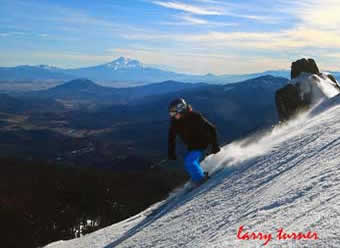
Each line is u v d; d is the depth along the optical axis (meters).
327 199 3.40
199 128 7.59
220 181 7.53
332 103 13.25
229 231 3.96
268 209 4.07
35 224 34.66
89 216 37.75
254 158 8.17
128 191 43.03
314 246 2.52
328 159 5.08
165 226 6.34
